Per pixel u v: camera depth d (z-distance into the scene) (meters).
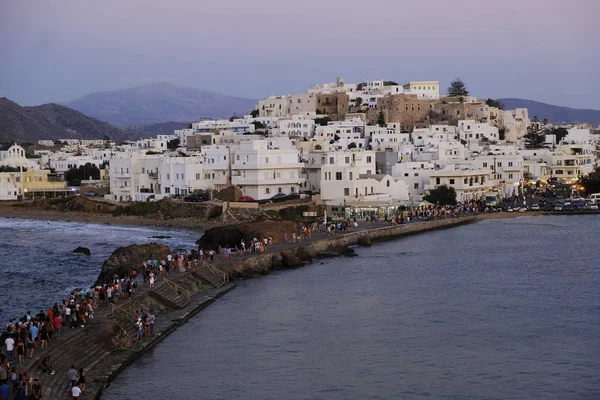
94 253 152.38
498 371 75.00
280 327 90.38
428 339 85.69
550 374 74.06
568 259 135.38
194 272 110.62
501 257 138.50
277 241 143.25
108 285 95.00
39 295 109.12
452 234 171.12
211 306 101.00
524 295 107.12
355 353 80.56
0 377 60.31
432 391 69.94
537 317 94.94
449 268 128.00
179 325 90.56
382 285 114.19
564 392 69.44
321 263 134.38
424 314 96.62
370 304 102.00
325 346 82.88
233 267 119.81
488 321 93.19
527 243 155.25
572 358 78.50
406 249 149.75
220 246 138.00
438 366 76.62
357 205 186.62
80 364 71.31
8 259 145.25
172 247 154.50
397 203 193.62
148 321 84.88
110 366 72.88
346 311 98.06
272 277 121.38
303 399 67.88
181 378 72.31
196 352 80.31
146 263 110.25
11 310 99.50
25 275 126.44
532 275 121.38
